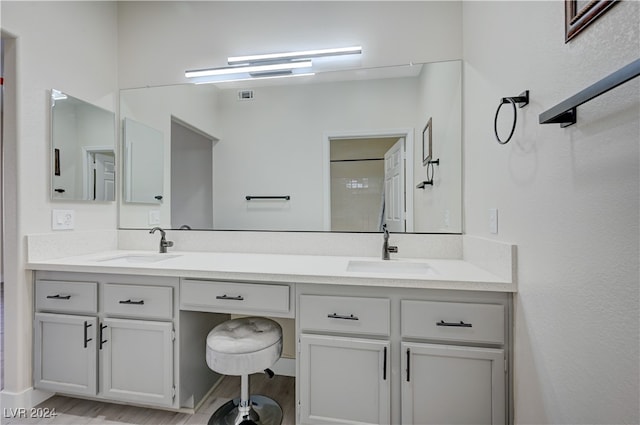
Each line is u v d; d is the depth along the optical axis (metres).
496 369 1.19
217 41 2.04
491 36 1.34
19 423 1.52
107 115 2.08
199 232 2.08
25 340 1.61
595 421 0.75
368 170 1.91
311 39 1.94
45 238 1.68
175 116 2.10
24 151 1.60
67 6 1.82
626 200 0.65
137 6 2.14
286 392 1.81
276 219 2.00
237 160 2.04
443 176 1.79
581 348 0.79
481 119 1.47
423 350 1.25
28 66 1.62
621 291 0.67
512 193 1.16
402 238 1.84
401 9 1.84
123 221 2.16
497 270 1.26
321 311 1.34
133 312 1.53
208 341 1.37
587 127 0.76
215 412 1.61
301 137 1.98
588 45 0.75
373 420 1.29
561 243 0.87
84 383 1.56
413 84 1.85
